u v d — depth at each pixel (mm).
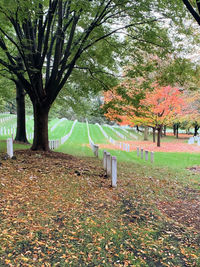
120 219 4852
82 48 10648
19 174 6949
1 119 40344
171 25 9625
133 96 11664
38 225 4168
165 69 10898
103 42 11625
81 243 3756
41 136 11828
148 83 11609
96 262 3312
